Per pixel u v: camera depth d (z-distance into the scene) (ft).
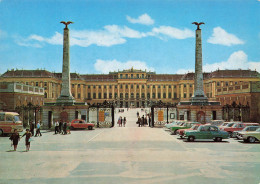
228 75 404.98
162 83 488.85
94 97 490.08
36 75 413.18
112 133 121.60
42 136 110.32
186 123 115.65
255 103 167.53
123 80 489.67
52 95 419.95
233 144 86.84
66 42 150.51
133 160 61.26
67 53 150.51
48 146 82.43
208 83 420.77
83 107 147.74
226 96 204.23
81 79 470.39
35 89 196.24
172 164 57.21
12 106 160.86
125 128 150.71
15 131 74.90
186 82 467.93
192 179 46.29
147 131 131.34
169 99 484.74
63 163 58.54
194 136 92.63
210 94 413.18
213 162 59.21
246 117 161.27
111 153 70.13
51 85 412.36
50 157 65.16
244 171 51.52
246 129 95.45
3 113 112.57
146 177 47.47
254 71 411.13
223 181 45.16
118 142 91.15
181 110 148.36
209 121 142.92
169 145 84.23
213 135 92.68
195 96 146.72
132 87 491.31
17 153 70.69
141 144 86.48
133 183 44.09
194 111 144.05
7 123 111.55
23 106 154.61
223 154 68.54
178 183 44.04
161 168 53.72
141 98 487.20
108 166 55.42
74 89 469.16
